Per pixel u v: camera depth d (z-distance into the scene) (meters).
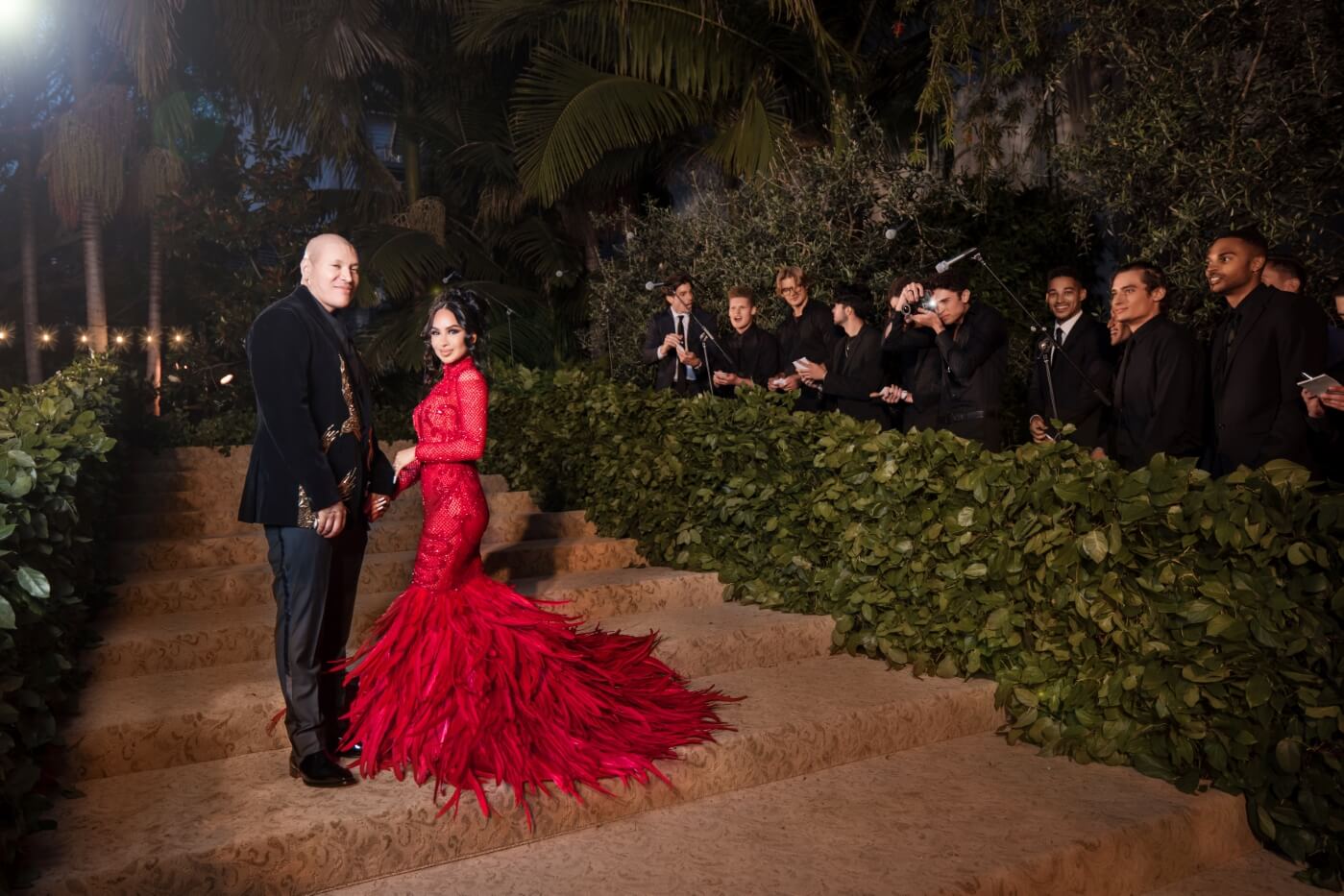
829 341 6.06
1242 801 3.02
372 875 2.59
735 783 3.15
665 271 9.94
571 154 9.62
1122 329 4.66
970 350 4.67
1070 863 2.65
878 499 4.03
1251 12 5.33
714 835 2.81
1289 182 5.20
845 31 9.22
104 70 12.29
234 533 5.78
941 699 3.58
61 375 6.41
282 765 3.03
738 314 6.31
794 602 4.46
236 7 11.67
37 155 12.06
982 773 3.25
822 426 4.45
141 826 2.54
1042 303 7.19
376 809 2.65
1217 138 5.34
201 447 9.21
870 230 7.80
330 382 2.90
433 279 12.67
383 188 13.41
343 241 2.98
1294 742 2.88
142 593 4.23
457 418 3.23
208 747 3.12
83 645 3.59
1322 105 5.16
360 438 3.02
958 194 7.55
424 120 13.39
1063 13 6.12
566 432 5.91
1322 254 5.22
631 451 5.30
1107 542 3.23
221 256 13.70
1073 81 7.33
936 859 2.61
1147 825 2.81
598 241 13.08
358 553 3.07
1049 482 3.39
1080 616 3.37
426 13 12.99
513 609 3.23
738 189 9.34
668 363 6.66
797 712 3.41
